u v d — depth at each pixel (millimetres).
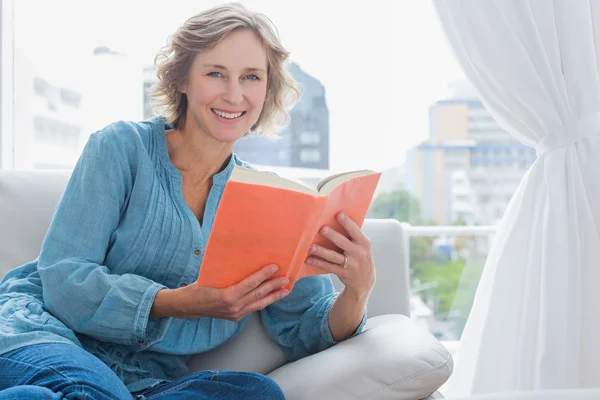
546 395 772
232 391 1129
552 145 1884
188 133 1382
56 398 894
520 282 1869
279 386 1226
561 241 1805
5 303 1240
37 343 1074
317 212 1062
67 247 1242
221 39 1299
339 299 1363
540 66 1874
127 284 1213
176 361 1381
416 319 2564
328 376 1205
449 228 2551
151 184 1326
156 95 1430
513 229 1894
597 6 1903
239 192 989
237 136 1354
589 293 1818
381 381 1195
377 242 1650
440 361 1231
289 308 1454
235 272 1124
